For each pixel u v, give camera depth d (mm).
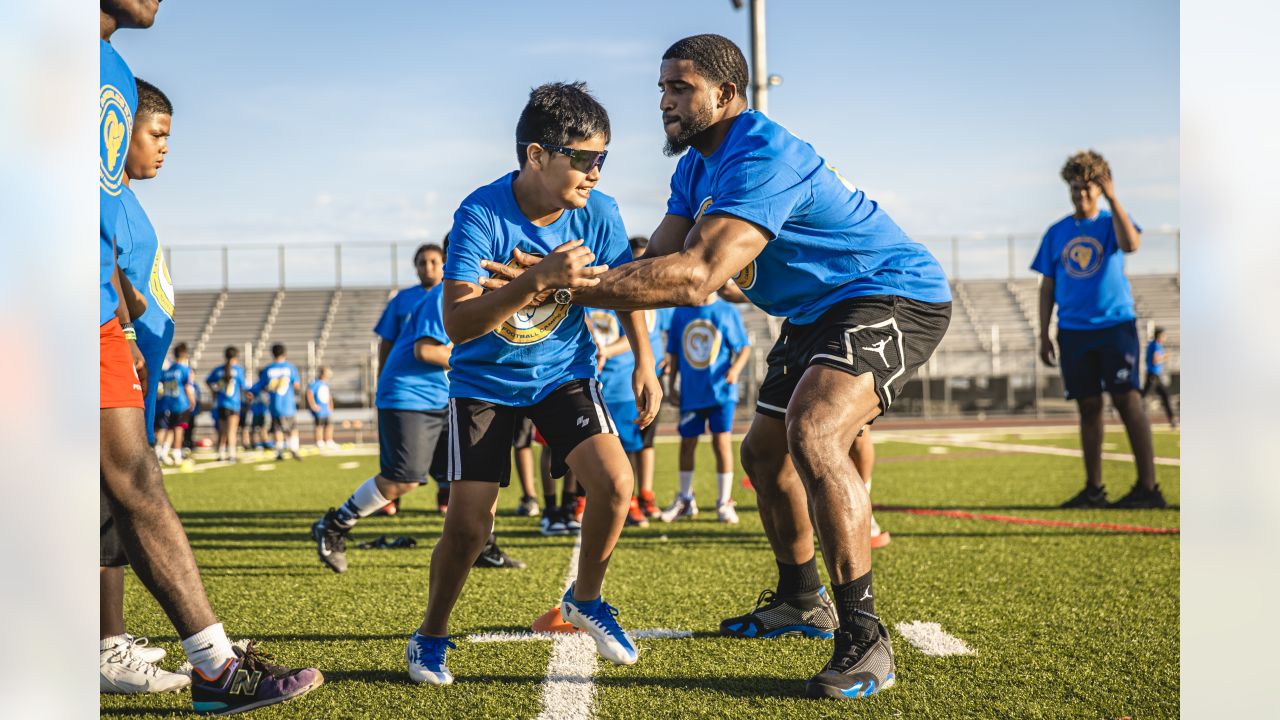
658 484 9719
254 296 34219
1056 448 13719
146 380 2934
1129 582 4328
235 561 5277
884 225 3111
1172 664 3010
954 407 24875
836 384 2855
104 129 2334
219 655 2557
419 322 4891
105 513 2850
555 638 3438
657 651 3230
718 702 2678
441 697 2750
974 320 31938
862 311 2969
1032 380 24938
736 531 6207
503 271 2736
